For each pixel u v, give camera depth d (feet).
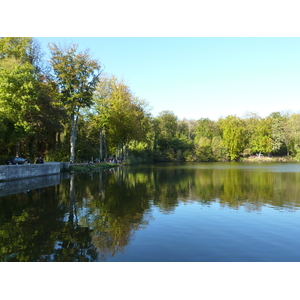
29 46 124.88
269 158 292.61
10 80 91.76
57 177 89.92
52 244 26.50
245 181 82.64
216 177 96.84
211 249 25.35
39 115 116.26
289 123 290.35
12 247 25.63
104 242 27.12
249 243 26.96
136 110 185.98
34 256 23.63
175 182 79.61
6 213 38.88
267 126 297.12
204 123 332.39
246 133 306.96
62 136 162.20
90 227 32.17
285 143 299.17
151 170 137.39
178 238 28.43
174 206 44.68
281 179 88.84
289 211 41.11
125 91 171.63
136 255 23.90
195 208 43.24
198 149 289.12
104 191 60.39
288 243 26.99
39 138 132.05
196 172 123.24
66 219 35.83
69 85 116.47
